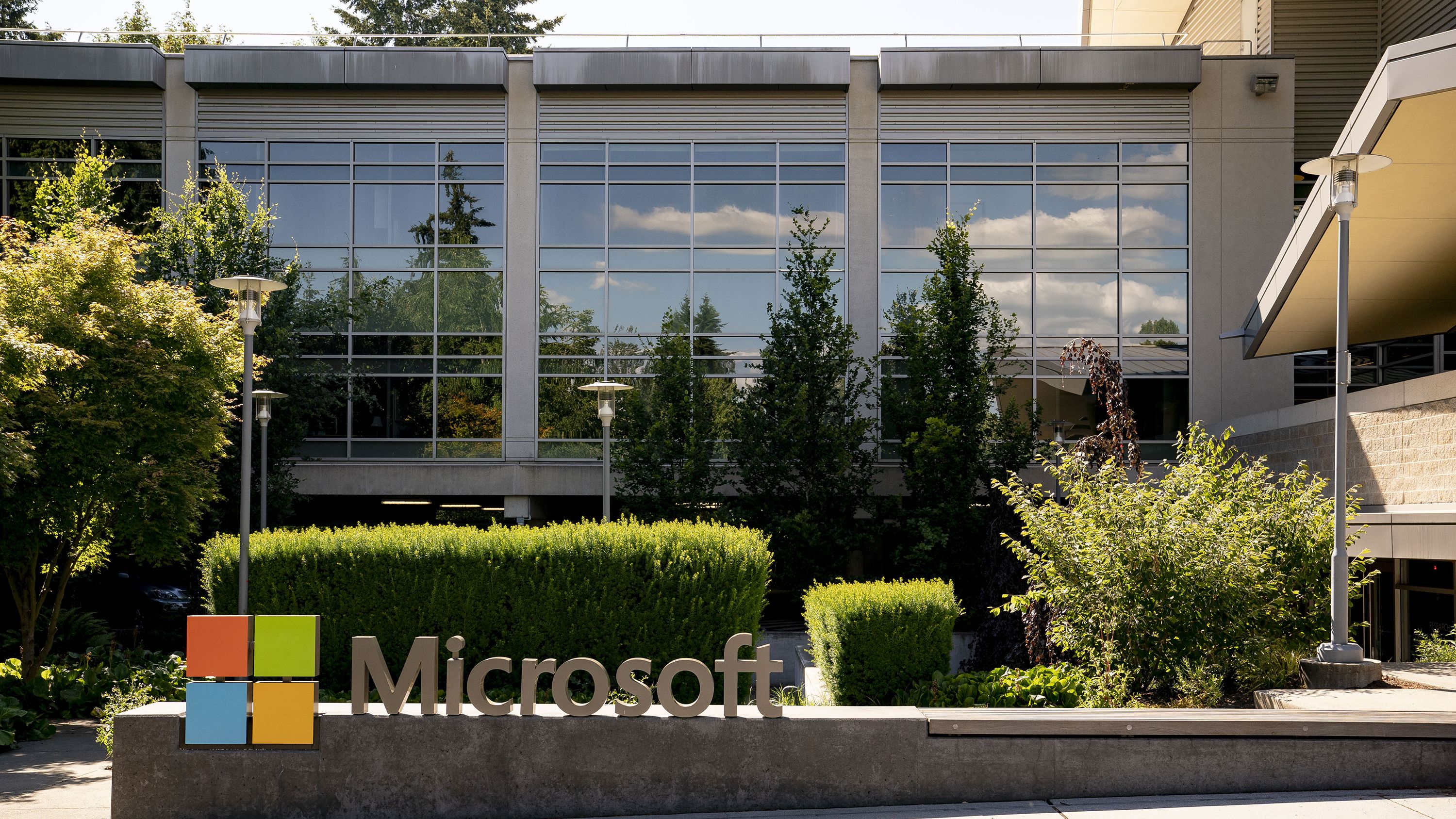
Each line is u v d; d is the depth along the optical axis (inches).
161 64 916.6
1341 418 382.0
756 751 281.6
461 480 904.9
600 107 924.0
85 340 506.6
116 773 279.3
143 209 914.7
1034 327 908.6
